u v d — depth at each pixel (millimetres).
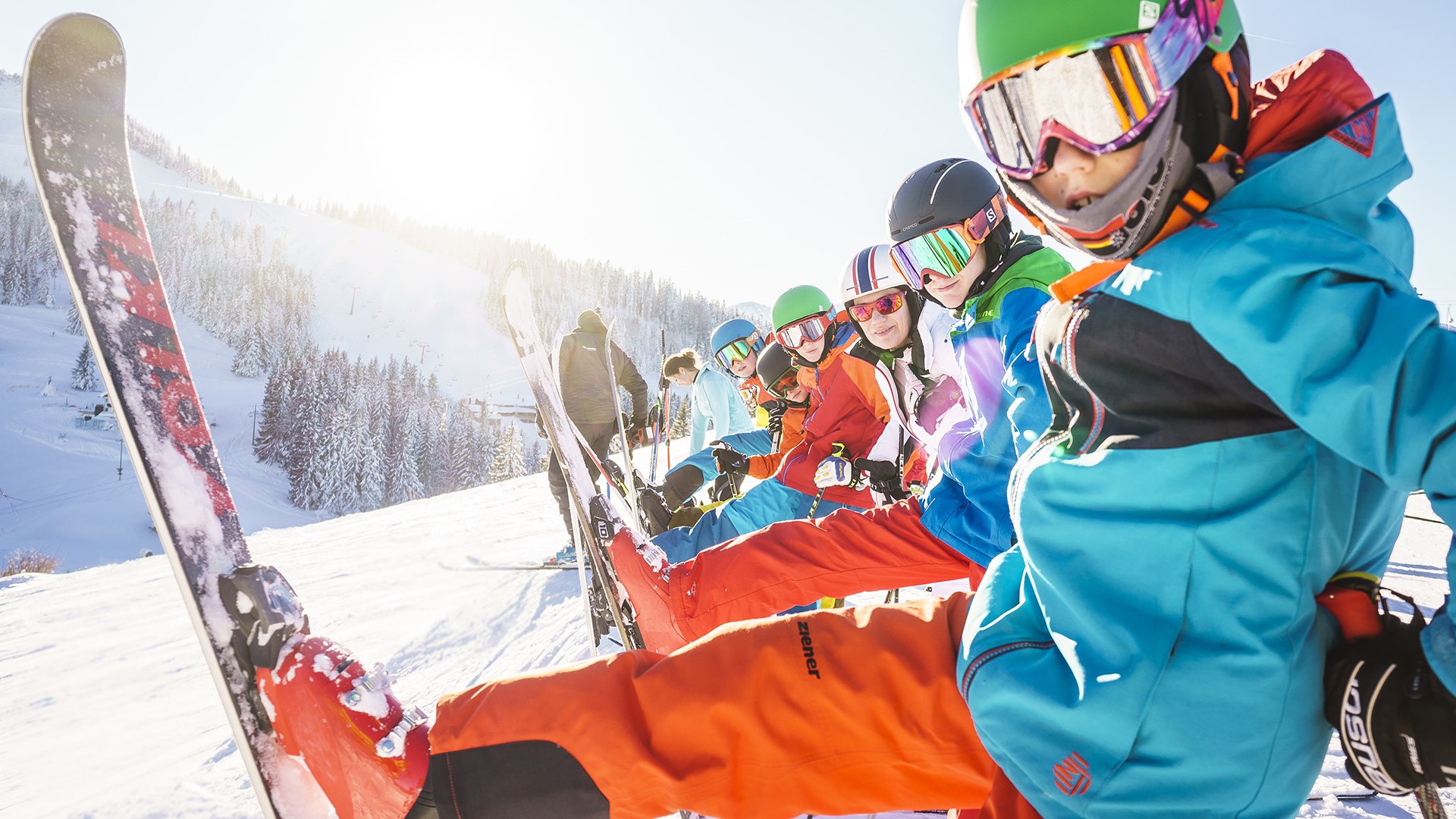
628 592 2141
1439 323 769
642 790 1233
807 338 4227
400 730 1260
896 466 2965
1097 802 960
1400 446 755
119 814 2223
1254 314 801
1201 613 915
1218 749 902
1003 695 1046
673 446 16109
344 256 198625
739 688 1250
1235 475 887
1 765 3141
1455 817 1503
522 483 16625
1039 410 1611
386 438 104500
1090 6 851
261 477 98375
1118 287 939
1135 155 887
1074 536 1007
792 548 2139
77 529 74688
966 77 979
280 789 1323
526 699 1279
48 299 143000
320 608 5621
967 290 2162
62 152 1572
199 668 4691
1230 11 893
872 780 1249
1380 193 892
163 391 1498
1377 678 854
